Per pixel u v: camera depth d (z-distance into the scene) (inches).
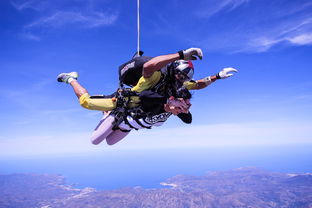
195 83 156.9
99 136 157.6
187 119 147.6
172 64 122.2
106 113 161.9
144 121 140.3
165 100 121.8
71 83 144.6
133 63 129.6
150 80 121.2
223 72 150.0
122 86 137.2
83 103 137.3
